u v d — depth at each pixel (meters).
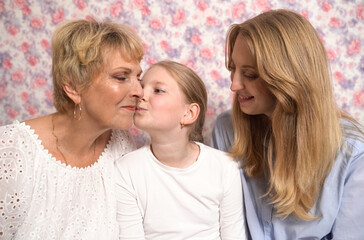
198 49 1.55
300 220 0.95
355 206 0.87
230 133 1.16
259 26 0.88
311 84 0.86
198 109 0.96
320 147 0.89
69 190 0.89
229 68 1.03
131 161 1.00
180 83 0.94
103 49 0.80
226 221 1.02
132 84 0.85
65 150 0.91
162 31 1.55
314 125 0.88
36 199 0.84
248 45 0.88
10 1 1.65
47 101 1.71
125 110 0.87
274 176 0.94
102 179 0.98
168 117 0.91
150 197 0.97
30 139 0.85
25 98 1.73
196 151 1.03
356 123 1.00
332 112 0.90
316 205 0.92
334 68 1.57
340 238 0.90
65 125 0.89
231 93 1.58
